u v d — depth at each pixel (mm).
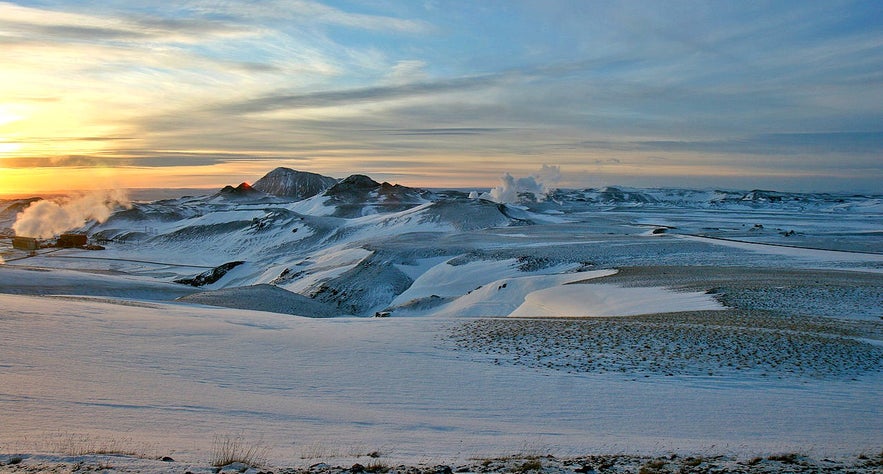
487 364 22172
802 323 31375
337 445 12461
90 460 9883
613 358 23016
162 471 9258
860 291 44219
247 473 9469
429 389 18688
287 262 126375
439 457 11484
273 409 15641
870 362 22531
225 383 18641
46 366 19000
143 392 16625
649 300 45688
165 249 195750
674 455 11688
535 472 9844
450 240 124000
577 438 13703
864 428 15148
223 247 194125
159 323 30188
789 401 17578
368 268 91875
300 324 32781
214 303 57500
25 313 29688
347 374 20562
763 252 90125
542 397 17844
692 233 143250
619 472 10039
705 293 45188
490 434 14000
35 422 13000
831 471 10359
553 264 83938
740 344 25109
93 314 31500
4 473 8867
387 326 31562
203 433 12984
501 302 60219
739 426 15195
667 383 19500
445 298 67438
